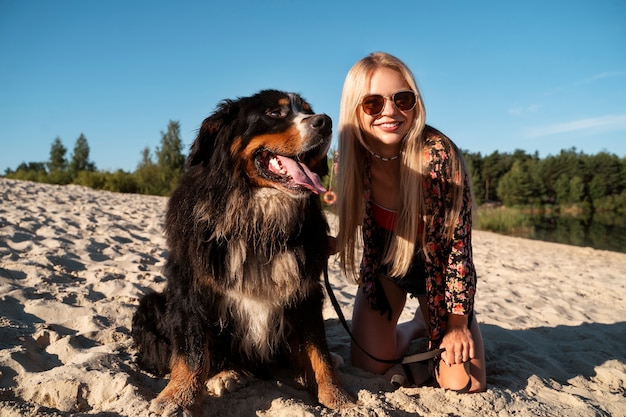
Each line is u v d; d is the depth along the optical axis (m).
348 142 3.06
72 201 12.98
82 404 2.48
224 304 2.76
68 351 3.12
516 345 4.05
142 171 34.12
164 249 7.05
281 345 3.12
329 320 4.43
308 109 3.33
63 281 4.69
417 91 2.87
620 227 31.81
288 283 2.74
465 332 2.88
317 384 2.76
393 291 3.37
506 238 17.78
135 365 3.01
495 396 2.78
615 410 2.89
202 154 2.89
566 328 4.79
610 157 69.62
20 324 3.43
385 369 3.32
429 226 2.93
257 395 2.67
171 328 2.65
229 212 2.74
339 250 3.24
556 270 9.21
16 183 18.22
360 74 2.94
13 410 2.21
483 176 72.69
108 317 3.85
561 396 3.00
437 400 2.74
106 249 6.37
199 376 2.54
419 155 2.91
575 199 63.22
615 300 6.53
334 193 3.26
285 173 2.82
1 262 4.92
